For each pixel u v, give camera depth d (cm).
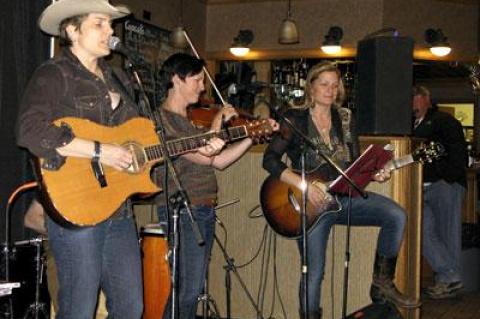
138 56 257
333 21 763
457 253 514
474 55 781
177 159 290
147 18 697
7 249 287
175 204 254
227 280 360
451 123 509
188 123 299
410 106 381
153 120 258
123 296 239
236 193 400
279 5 791
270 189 334
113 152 230
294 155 326
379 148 301
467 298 515
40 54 388
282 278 391
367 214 326
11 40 369
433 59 778
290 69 789
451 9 774
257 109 373
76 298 230
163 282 336
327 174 323
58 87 228
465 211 644
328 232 327
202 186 295
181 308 295
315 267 321
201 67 299
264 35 797
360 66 394
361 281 371
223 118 302
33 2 384
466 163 527
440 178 510
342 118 335
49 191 225
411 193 368
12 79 369
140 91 259
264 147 393
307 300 299
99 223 231
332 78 323
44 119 221
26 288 321
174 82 297
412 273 371
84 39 234
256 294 397
